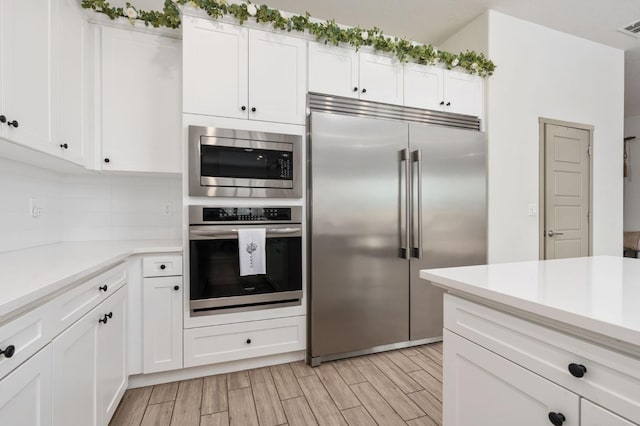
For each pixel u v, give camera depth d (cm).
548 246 303
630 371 59
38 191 182
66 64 159
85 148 183
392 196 228
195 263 182
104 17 191
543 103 303
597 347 64
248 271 188
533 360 77
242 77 198
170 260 181
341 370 202
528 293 82
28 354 80
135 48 199
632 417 58
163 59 204
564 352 70
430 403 167
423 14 282
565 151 315
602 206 338
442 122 257
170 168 205
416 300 237
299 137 207
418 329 238
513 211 285
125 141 198
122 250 163
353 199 217
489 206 275
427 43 330
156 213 232
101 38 193
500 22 282
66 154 160
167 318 181
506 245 282
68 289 103
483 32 281
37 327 84
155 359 179
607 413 62
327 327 211
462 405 99
